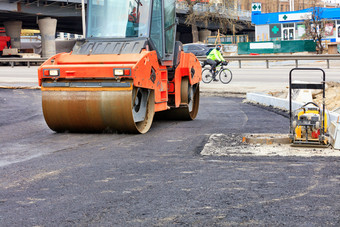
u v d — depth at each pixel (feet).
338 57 105.29
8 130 34.35
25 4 192.54
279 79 80.23
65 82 30.68
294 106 41.60
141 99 32.24
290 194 16.42
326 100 49.11
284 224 13.47
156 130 33.45
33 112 45.98
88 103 30.19
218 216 14.21
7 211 15.05
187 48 137.18
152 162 22.15
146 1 32.63
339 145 24.43
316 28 158.51
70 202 15.87
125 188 17.54
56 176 19.67
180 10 232.94
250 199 15.89
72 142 28.55
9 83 77.51
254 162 21.71
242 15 272.72
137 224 13.62
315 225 13.35
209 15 211.20
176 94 37.11
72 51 32.58
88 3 33.63
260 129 32.55
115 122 30.35
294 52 151.02
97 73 29.45
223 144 26.40
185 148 25.68
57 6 204.64
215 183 18.04
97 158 23.38
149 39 32.22
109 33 32.86
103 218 14.17
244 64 132.36
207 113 45.44
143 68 30.32
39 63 169.48
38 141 29.22
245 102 55.67
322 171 19.75
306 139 25.32
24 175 19.99
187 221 13.80
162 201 15.81
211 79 78.38
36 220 14.12
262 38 213.46
